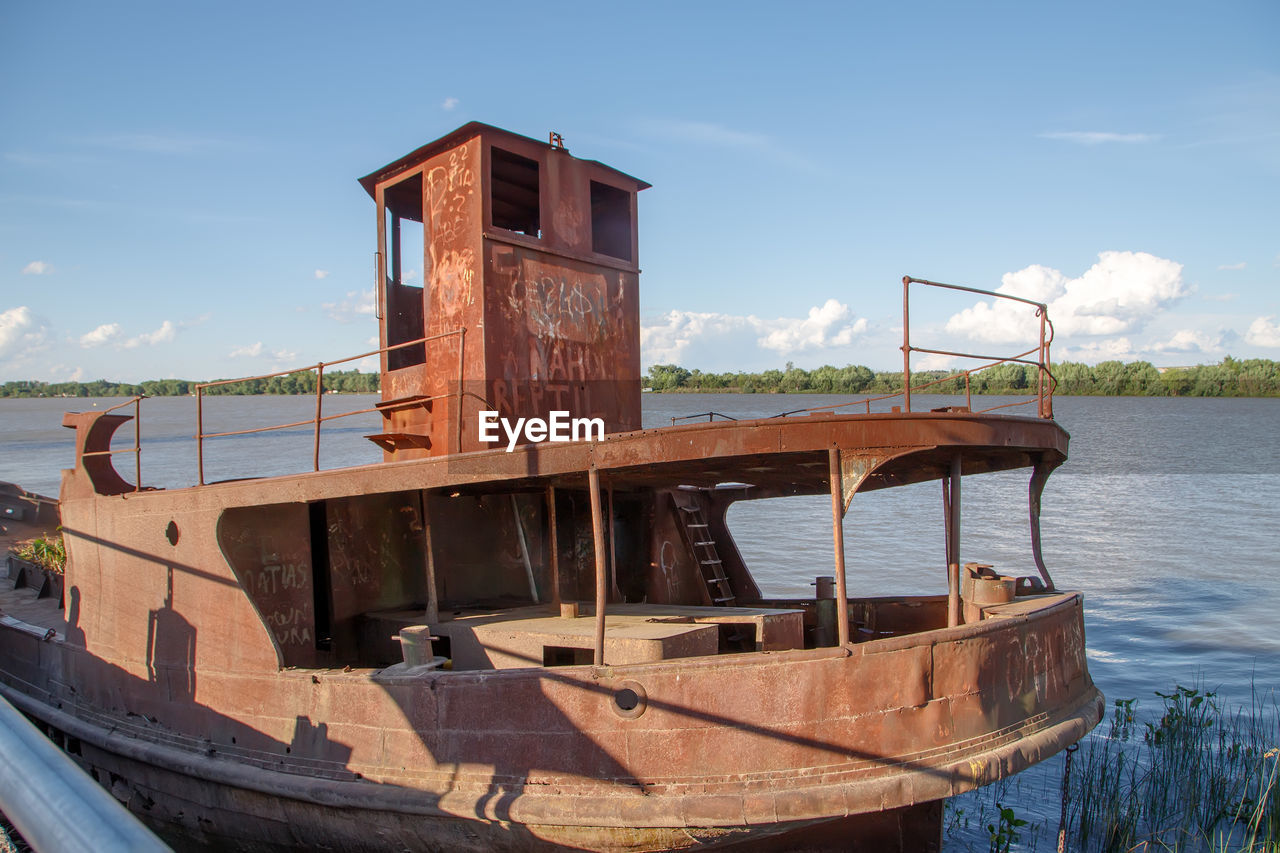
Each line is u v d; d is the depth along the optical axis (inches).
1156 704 544.4
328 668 310.2
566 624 306.2
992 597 317.4
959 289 283.6
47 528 697.6
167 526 329.7
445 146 356.8
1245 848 343.3
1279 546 1156.5
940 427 252.5
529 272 358.0
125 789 348.2
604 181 394.9
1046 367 312.5
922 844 286.0
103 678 359.9
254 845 310.3
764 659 250.4
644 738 250.4
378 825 272.7
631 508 418.0
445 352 351.9
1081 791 402.9
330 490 289.4
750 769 248.2
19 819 57.7
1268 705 537.6
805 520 1414.9
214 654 312.3
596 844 250.1
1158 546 1157.7
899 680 255.4
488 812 253.9
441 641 326.6
